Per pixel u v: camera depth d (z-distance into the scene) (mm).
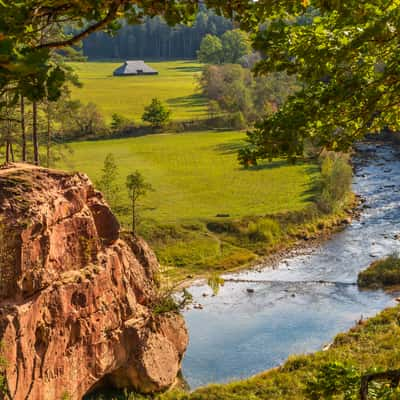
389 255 52344
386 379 10242
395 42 9305
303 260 54688
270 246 57844
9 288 24016
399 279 48031
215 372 34656
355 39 8828
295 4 8828
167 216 62875
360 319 40500
